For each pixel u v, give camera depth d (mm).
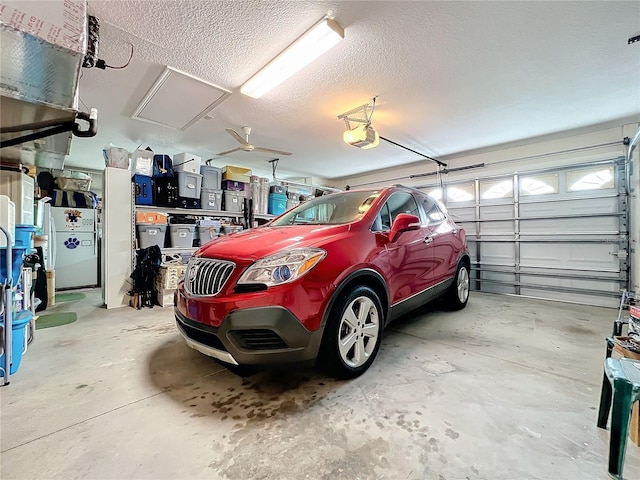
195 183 5074
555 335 3078
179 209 5012
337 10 2260
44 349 2641
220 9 2229
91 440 1446
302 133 5043
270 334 1714
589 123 4551
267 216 6219
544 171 5340
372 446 1408
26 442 1432
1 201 2291
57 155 3182
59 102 1896
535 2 2186
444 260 3488
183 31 2463
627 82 3348
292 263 1804
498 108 4023
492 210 6000
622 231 4539
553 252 5234
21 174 3045
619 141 4617
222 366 2275
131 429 1531
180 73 3096
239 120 4422
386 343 2799
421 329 3256
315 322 1806
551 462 1318
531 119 4406
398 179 7688
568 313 4102
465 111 4125
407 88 3459
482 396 1854
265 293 1706
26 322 2246
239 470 1266
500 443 1436
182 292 2082
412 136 5184
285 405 1750
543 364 2336
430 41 2619
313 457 1338
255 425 1564
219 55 2801
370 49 2725
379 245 2383
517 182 5660
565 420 1619
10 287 2053
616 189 4621
